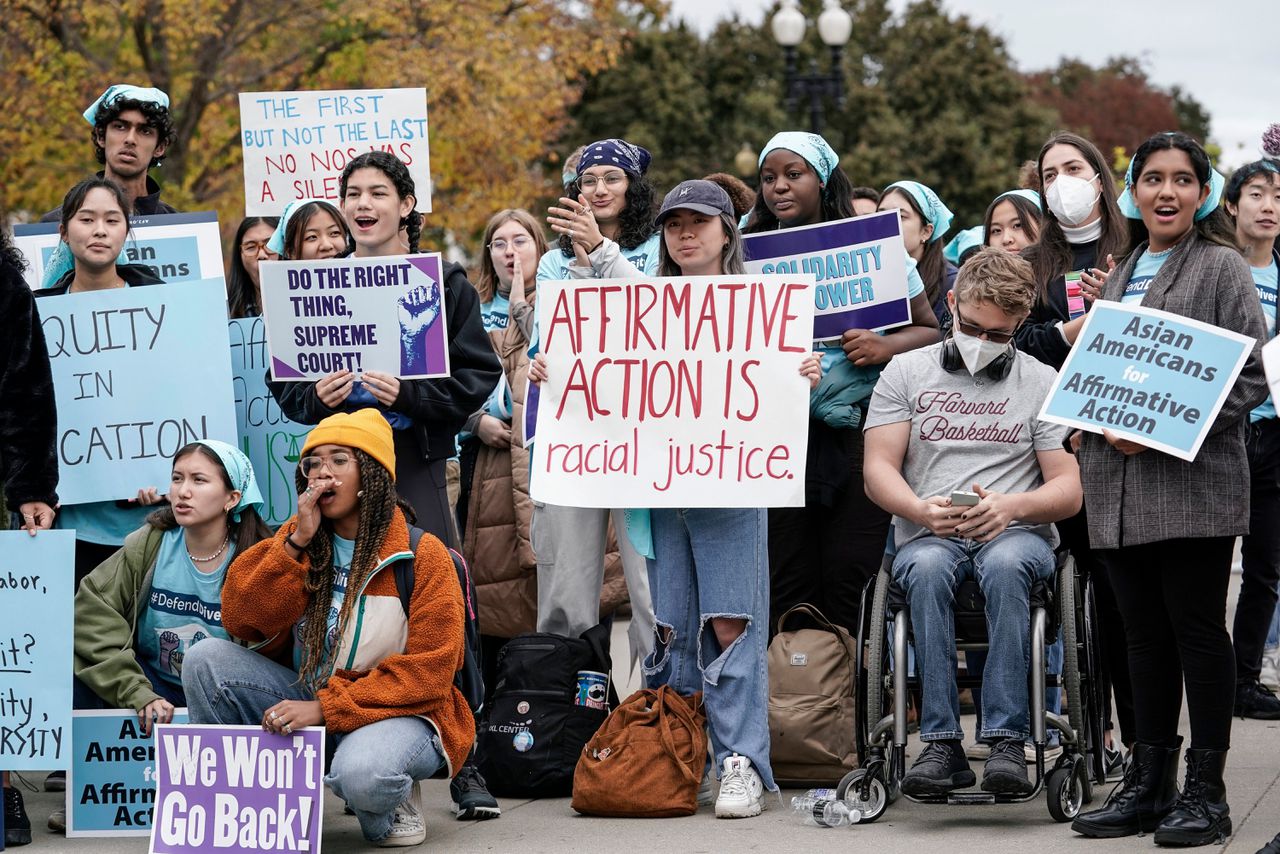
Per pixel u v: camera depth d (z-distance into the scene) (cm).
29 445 515
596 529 593
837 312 615
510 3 2139
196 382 586
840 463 603
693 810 534
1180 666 490
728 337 538
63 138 1969
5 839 506
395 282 549
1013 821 513
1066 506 514
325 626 492
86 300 586
